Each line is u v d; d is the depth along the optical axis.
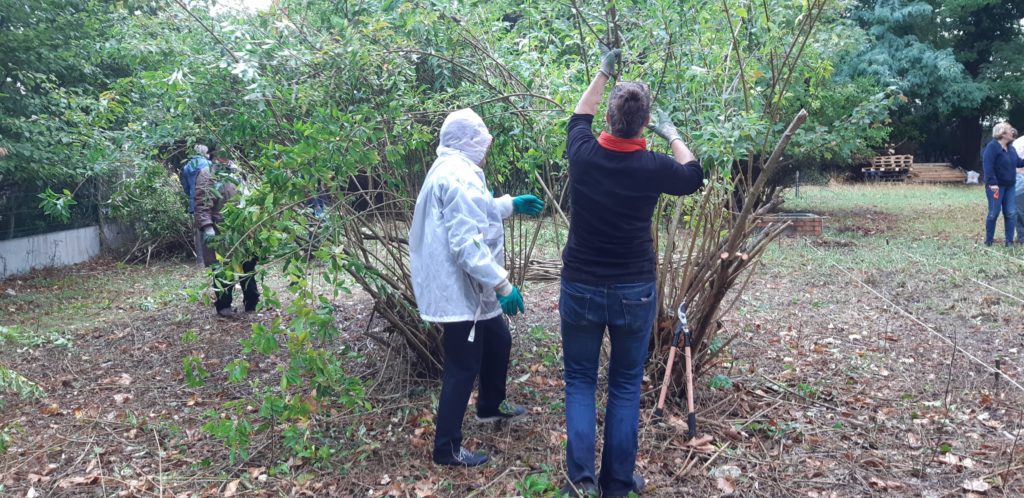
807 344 5.52
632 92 2.94
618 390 3.20
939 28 22.98
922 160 31.64
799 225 11.28
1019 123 27.20
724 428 3.89
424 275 3.47
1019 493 3.24
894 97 4.45
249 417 4.31
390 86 3.97
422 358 4.52
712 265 4.00
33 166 8.49
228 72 3.84
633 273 3.05
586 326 3.12
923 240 10.74
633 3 4.08
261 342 3.43
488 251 3.29
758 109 4.04
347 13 4.31
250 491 3.47
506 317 5.58
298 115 3.95
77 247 11.23
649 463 3.57
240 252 3.56
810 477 3.45
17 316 7.43
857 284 7.66
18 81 8.80
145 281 9.36
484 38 4.30
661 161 2.98
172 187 10.75
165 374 5.34
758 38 4.15
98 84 9.91
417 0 4.06
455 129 3.48
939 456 3.62
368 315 6.49
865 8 19.20
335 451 3.79
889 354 5.27
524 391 4.52
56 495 3.51
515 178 5.33
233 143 4.32
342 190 3.96
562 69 4.36
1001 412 4.18
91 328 6.79
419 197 3.51
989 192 9.73
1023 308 6.40
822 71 4.61
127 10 4.66
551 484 3.29
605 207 2.98
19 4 8.58
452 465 3.58
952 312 6.43
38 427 4.38
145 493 3.49
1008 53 22.56
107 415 4.53
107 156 4.68
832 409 4.23
